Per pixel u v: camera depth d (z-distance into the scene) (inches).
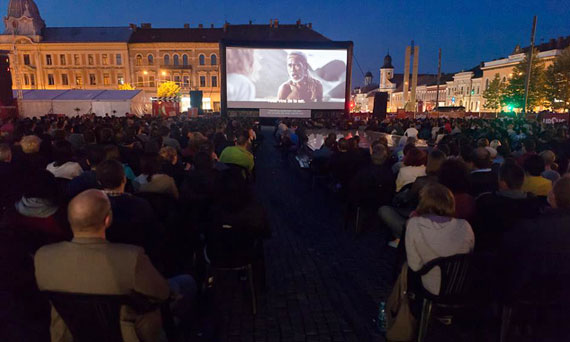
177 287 113.1
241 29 2527.1
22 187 114.3
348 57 1018.1
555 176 190.2
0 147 177.2
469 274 104.7
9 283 115.6
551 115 1162.6
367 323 137.8
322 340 127.5
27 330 123.3
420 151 216.7
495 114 1491.1
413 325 112.3
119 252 77.5
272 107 1037.2
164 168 192.7
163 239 137.0
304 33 2436.0
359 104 6520.7
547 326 104.7
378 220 242.8
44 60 2463.1
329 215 277.3
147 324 88.3
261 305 149.9
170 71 2458.2
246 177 247.9
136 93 1316.4
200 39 2475.4
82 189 140.3
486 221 132.0
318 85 1032.2
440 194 109.0
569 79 1643.7
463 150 208.4
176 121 631.8
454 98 3120.1
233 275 175.2
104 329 79.0
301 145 550.0
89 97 1261.1
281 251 206.2
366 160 275.9
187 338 127.8
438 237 104.2
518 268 102.0
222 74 1015.0
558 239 100.0
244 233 132.0
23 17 2464.3
